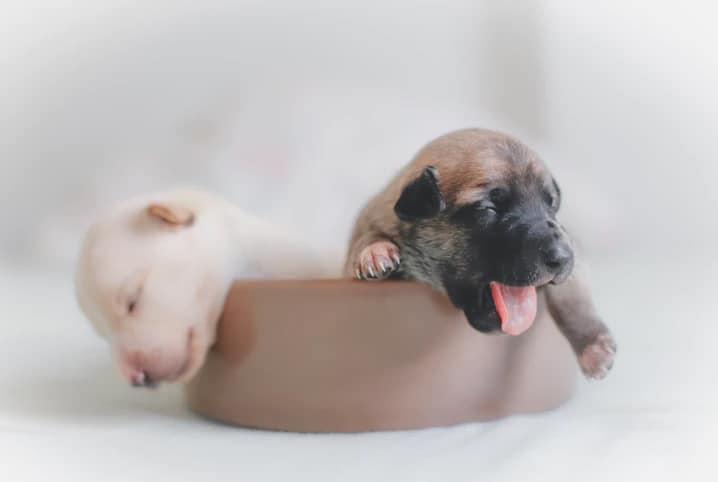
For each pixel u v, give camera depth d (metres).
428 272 0.46
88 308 0.47
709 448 0.43
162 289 0.46
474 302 0.45
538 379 0.47
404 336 0.45
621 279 0.74
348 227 0.79
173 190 0.52
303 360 0.45
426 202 0.45
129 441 0.45
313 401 0.45
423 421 0.46
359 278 0.45
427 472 0.41
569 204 0.80
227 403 0.47
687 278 0.74
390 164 0.81
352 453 0.43
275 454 0.43
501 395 0.47
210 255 0.48
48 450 0.44
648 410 0.48
